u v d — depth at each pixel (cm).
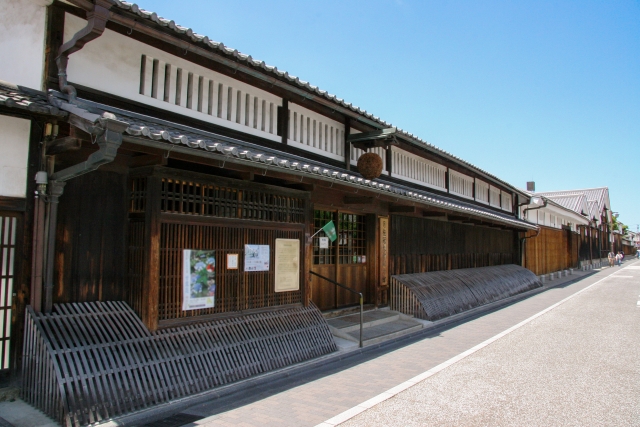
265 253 704
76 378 430
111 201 564
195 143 480
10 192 479
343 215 1032
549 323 1115
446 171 1539
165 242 567
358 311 1041
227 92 744
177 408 487
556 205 2659
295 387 585
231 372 575
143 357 501
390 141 1023
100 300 545
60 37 521
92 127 412
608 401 538
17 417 428
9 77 484
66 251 518
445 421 471
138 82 610
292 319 724
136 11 489
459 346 844
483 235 1836
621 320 1165
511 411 502
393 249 1187
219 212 636
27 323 477
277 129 841
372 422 466
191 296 589
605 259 5541
